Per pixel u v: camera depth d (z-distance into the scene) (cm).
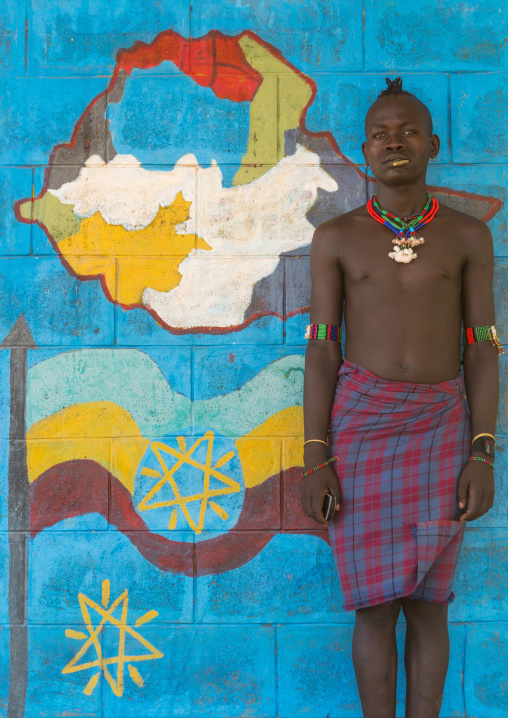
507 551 229
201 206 236
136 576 231
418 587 196
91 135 238
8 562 232
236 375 234
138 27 238
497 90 235
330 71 236
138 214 237
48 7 239
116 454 233
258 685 227
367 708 198
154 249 236
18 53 239
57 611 231
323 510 194
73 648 230
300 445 232
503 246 234
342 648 227
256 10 237
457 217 210
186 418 233
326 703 226
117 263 236
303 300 234
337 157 235
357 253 206
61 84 239
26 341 236
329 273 210
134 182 237
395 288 202
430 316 201
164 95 238
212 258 235
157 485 232
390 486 194
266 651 228
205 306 235
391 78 236
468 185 235
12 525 233
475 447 197
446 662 201
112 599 230
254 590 229
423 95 236
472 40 236
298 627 228
